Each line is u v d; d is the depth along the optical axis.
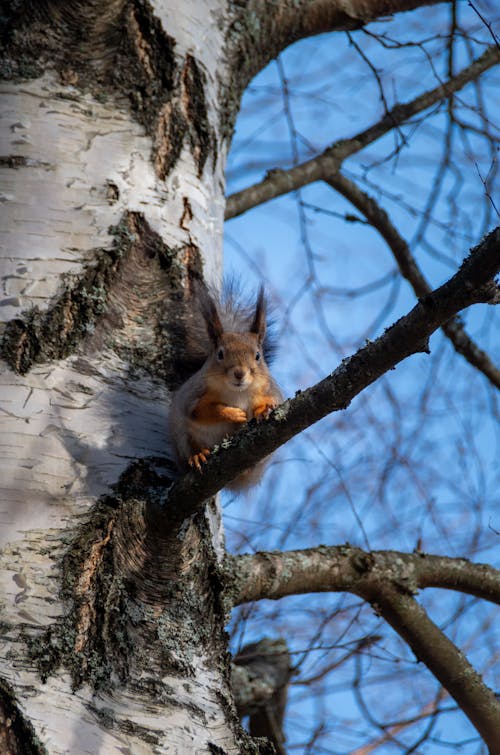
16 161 7.63
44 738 5.79
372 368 5.70
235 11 9.15
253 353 8.35
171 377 7.62
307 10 9.59
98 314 7.35
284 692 10.59
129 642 6.34
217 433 7.97
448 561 9.09
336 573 8.59
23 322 7.08
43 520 6.52
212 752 6.31
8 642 6.06
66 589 6.30
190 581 6.73
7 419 6.78
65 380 7.04
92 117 7.91
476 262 5.31
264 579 8.30
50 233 7.42
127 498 6.75
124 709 6.13
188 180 8.16
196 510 6.41
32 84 7.89
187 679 6.46
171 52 8.29
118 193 7.74
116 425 7.07
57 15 7.97
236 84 9.02
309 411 5.87
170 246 7.85
